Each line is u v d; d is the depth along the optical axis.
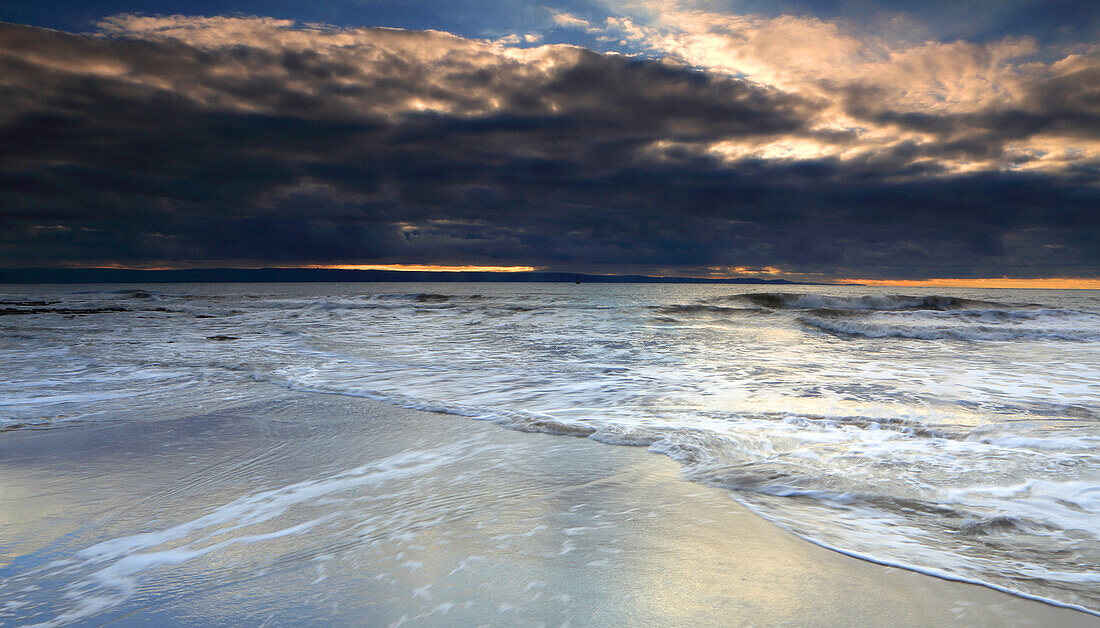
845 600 2.26
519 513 3.28
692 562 2.62
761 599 2.28
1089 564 2.58
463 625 2.10
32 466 4.29
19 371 9.05
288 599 2.32
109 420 5.83
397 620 2.14
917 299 28.14
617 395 7.18
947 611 2.18
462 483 3.85
